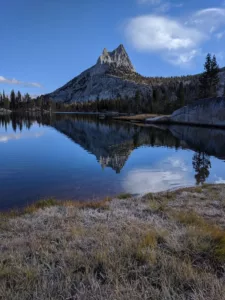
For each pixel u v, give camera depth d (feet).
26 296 10.48
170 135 117.08
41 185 39.88
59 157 64.44
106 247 14.85
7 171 48.83
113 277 11.81
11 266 12.84
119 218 22.66
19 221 21.97
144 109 324.60
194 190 35.70
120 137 109.60
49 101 566.36
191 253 14.48
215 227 19.77
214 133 124.67
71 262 13.43
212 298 10.28
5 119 250.98
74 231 18.21
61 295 10.66
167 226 19.85
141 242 15.38
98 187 39.47
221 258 13.71
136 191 37.73
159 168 53.88
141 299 10.28
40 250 15.12
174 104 281.13
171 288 10.78
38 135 115.75
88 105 577.43
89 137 109.50
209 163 59.72
